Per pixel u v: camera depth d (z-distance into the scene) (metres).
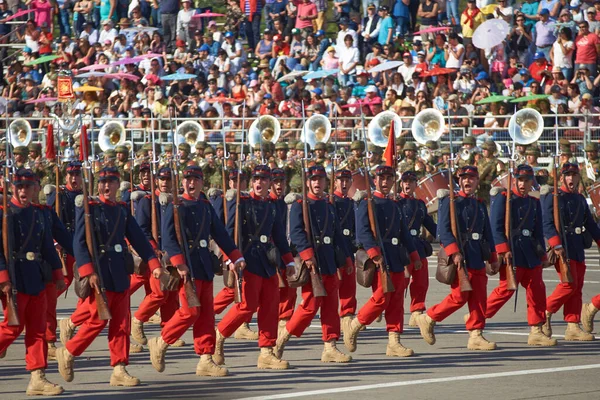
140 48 88.44
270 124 66.38
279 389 27.42
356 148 54.34
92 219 27.94
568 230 35.47
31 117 83.25
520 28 80.00
